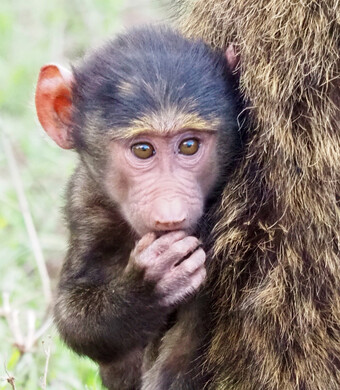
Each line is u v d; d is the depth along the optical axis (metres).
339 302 9.54
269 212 9.73
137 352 10.91
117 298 9.99
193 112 9.88
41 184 17.12
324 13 9.62
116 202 10.37
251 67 9.90
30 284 14.80
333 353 9.56
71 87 10.75
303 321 9.55
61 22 20.75
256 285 9.73
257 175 9.80
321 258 9.52
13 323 12.69
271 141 9.67
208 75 10.12
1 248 15.44
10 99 19.72
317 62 9.57
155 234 9.84
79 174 10.92
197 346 10.20
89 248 10.71
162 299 9.81
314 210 9.52
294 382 9.62
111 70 10.31
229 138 10.02
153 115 9.86
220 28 10.58
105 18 20.08
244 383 9.87
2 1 22.25
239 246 9.82
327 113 9.56
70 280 10.74
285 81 9.66
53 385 12.07
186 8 11.42
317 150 9.53
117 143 10.05
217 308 10.01
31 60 20.28
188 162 9.94
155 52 10.34
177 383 10.27
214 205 10.20
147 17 19.98
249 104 9.95
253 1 10.05
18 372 12.09
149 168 9.95
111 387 11.53
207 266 10.02
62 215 11.59
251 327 9.71
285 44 9.71
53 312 10.89
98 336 10.10
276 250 9.64
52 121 10.95
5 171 18.05
